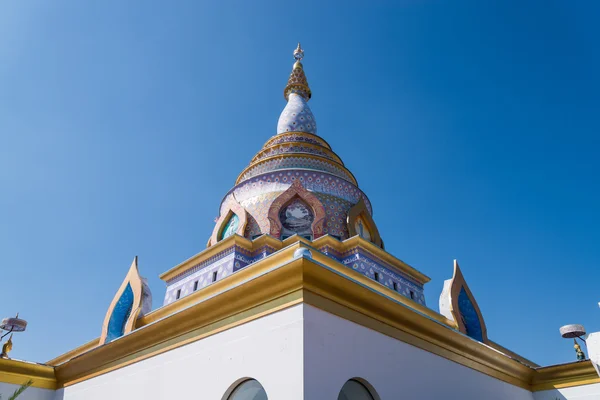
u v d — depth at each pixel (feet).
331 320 30.14
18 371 48.80
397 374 33.83
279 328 29.27
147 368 38.50
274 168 73.26
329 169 74.43
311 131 84.89
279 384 27.37
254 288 31.81
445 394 38.29
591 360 47.88
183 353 35.86
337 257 57.16
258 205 66.18
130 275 57.26
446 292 60.29
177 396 34.37
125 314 56.39
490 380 46.88
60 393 49.67
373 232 67.36
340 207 67.00
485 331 61.11
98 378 44.01
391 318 35.55
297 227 62.64
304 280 29.32
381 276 58.13
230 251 57.26
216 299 34.01
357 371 30.30
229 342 32.48
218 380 31.83
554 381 54.13
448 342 41.45
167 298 63.21
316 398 26.22
